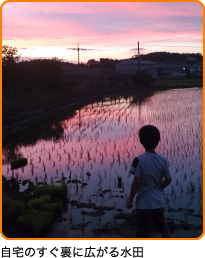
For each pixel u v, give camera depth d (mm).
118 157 10023
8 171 9367
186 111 22031
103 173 8680
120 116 20109
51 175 8766
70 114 21906
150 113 21250
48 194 6969
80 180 8156
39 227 5609
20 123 17547
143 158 4352
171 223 5656
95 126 16594
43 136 14656
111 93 40219
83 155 10648
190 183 7559
